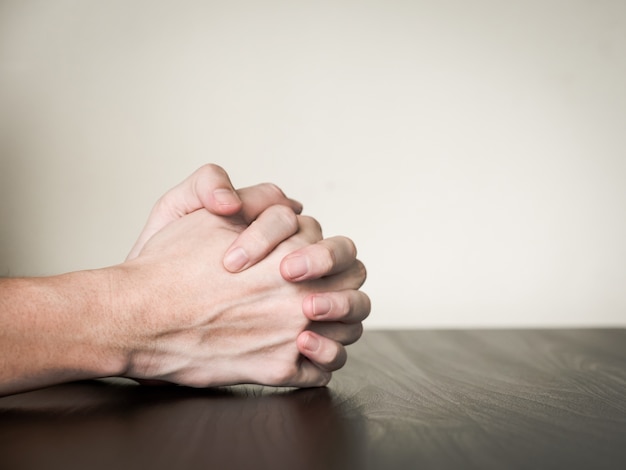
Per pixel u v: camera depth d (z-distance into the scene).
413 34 2.23
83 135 2.10
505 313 2.33
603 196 2.33
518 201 2.30
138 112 2.12
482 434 0.56
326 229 2.23
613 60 2.31
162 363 0.71
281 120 2.19
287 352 0.75
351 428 0.58
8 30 2.06
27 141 2.08
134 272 0.71
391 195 2.25
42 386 0.63
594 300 2.36
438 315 2.30
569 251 2.34
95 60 2.10
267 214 0.77
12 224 2.09
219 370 0.74
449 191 2.27
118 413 0.63
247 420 0.61
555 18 2.28
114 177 2.12
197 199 0.86
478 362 1.01
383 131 2.23
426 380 0.84
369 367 0.96
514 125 2.29
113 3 2.10
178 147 2.14
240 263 0.73
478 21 2.25
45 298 0.64
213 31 2.14
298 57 2.18
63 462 0.47
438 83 2.25
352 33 2.21
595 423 0.60
